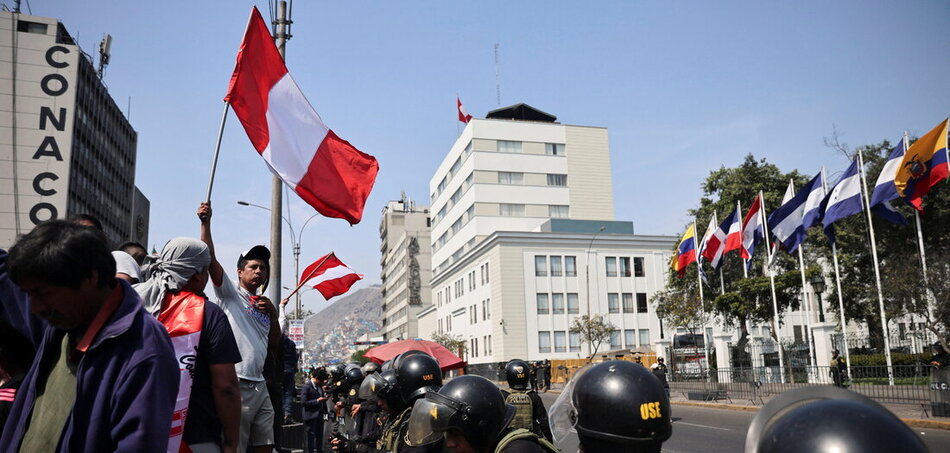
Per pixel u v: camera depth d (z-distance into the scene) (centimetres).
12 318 323
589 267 5606
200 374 345
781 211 2441
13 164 5403
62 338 254
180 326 338
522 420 536
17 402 254
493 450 293
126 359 235
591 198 6856
